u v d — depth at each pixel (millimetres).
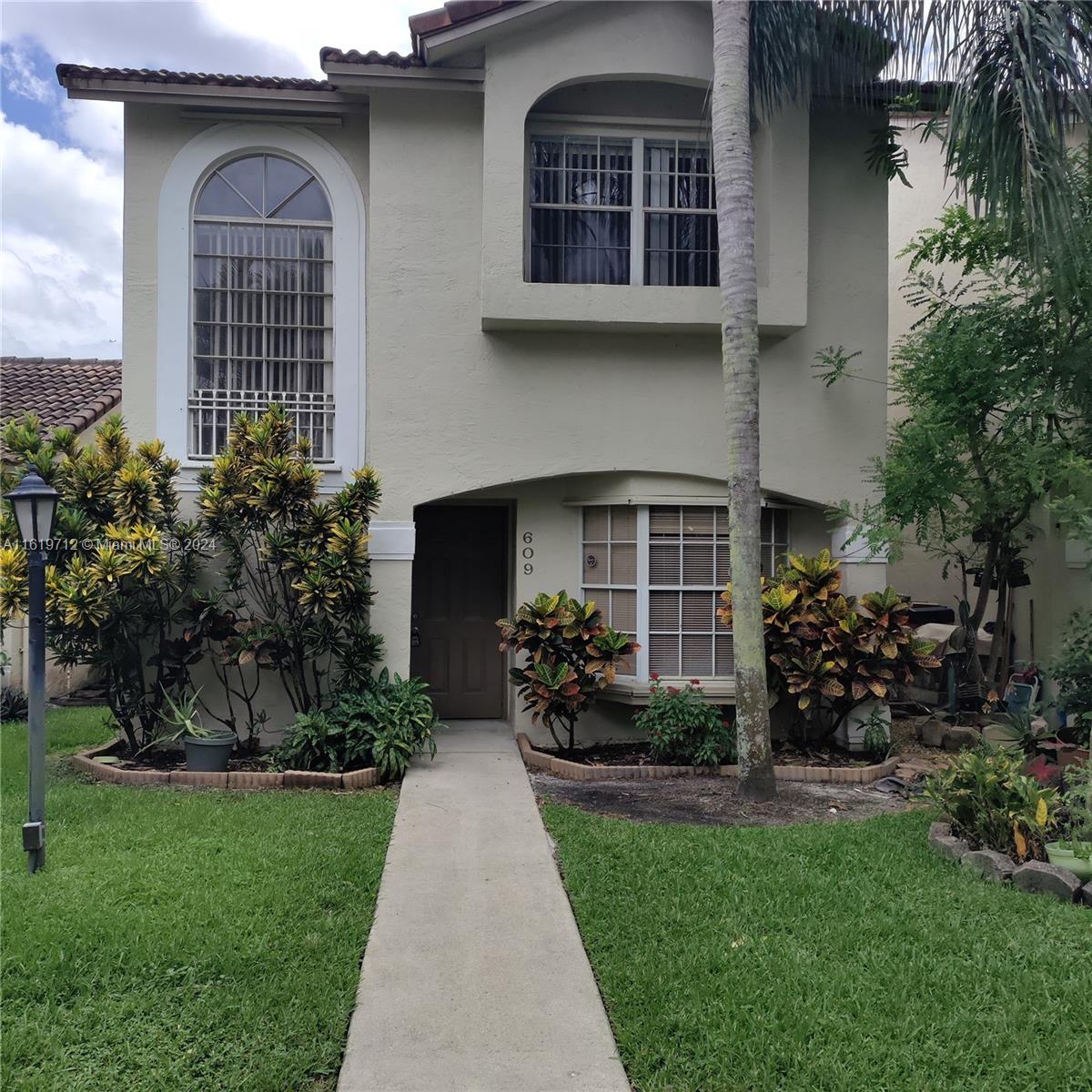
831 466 9195
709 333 8938
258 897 4922
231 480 7996
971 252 9047
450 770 8070
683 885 5254
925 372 8789
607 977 4184
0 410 12438
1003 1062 3477
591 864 5609
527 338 8891
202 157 8891
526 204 9008
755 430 7230
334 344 9031
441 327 8812
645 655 9008
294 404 9023
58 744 9078
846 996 3961
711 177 9297
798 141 8719
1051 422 8688
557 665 8523
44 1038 3576
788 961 4273
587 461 8930
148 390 8805
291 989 3990
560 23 8602
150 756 8398
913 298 11297
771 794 7227
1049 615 10836
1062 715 9484
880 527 8430
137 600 8172
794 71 8008
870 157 9180
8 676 11523
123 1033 3631
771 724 9391
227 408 8953
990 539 9578
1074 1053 3520
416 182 8789
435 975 4246
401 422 8766
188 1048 3543
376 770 7691
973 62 7461
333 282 9055
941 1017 3777
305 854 5652
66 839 5863
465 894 5219
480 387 8852
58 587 7445
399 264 8773
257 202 9062
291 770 7785
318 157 9016
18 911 4688
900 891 5152
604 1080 3436
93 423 12062
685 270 9242
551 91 8656
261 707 8945
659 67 8711
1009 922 4691
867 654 8359
